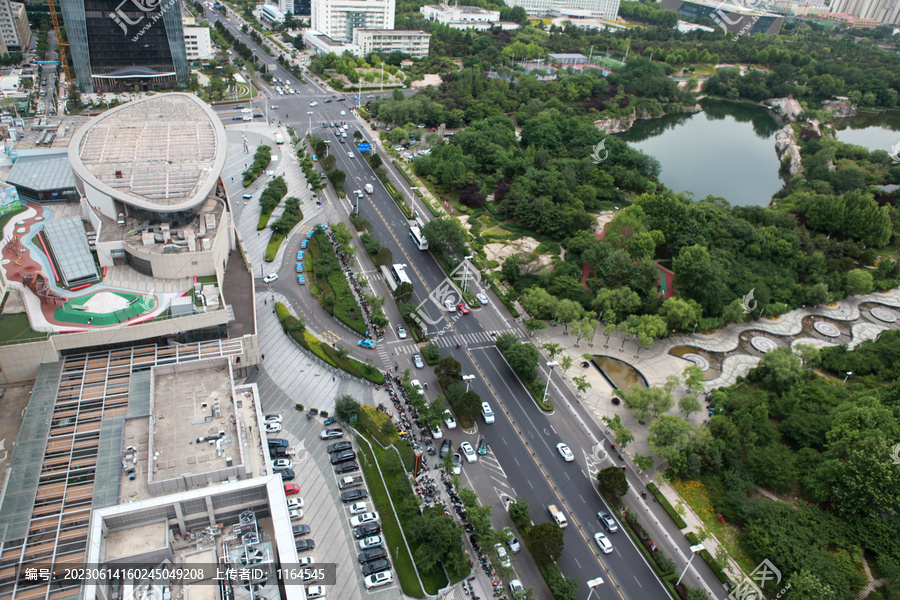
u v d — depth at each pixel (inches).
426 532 5654.5
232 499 4375.0
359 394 7554.1
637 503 6550.2
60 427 5876.0
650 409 7381.9
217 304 7308.1
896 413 7263.8
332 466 6599.4
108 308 7047.2
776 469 6697.8
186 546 4291.3
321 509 6141.7
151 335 6983.3
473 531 6043.3
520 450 7062.0
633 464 7037.4
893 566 5802.2
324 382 7721.5
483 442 7032.5
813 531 6141.7
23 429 5797.2
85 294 7391.7
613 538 6136.8
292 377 7751.0
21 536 4899.1
